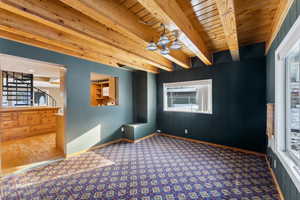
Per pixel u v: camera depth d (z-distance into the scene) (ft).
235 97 11.18
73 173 7.83
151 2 4.21
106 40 7.34
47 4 5.31
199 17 6.45
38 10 5.08
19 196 6.00
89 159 9.66
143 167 8.49
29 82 19.27
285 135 6.05
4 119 13.15
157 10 4.60
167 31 7.66
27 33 6.47
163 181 7.07
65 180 7.16
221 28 7.50
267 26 7.42
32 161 9.00
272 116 7.02
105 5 5.17
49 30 7.14
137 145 12.60
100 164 8.90
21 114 14.21
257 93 10.23
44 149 11.14
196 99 13.82
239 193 6.15
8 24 5.85
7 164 8.54
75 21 6.12
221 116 11.93
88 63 11.45
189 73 13.76
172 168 8.35
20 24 6.18
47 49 8.86
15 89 18.92
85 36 6.55
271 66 7.76
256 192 6.21
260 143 10.14
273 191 6.26
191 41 6.96
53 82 24.76
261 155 10.07
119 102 14.24
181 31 5.91
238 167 8.39
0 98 13.03
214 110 12.31
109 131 13.07
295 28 4.26
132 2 5.57
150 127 15.42
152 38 7.50
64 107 10.20
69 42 7.97
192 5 5.62
